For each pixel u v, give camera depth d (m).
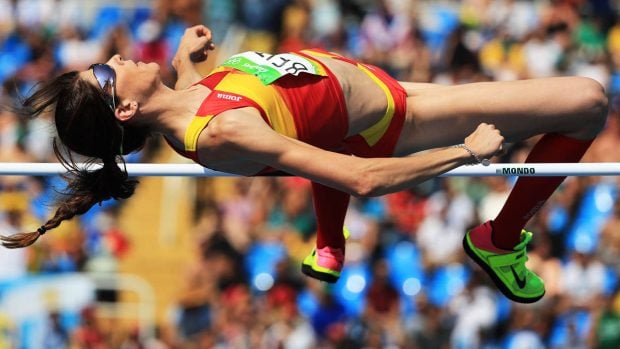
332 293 33.56
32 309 34.34
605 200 34.94
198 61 17.88
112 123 15.71
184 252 36.62
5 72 40.41
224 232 34.91
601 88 16.17
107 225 36.19
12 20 41.69
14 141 37.56
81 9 41.69
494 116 16.06
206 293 34.03
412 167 14.62
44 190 35.69
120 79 15.59
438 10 42.09
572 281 33.81
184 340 33.84
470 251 17.81
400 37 40.81
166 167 16.77
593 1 42.84
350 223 34.59
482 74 39.59
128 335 34.38
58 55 40.66
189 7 41.16
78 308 34.50
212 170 16.75
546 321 33.44
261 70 15.51
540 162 16.72
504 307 33.56
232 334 33.41
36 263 34.75
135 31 40.81
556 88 16.02
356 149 16.42
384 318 33.44
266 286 33.94
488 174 16.34
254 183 36.00
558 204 34.81
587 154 37.28
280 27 41.62
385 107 16.14
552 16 41.84
